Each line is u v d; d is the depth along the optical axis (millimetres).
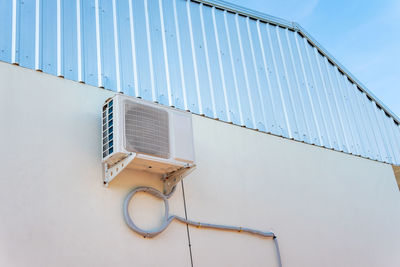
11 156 3443
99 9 4551
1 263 3086
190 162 3891
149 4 5070
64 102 3904
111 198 3738
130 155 3574
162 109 3934
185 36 5262
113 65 4395
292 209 5039
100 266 3443
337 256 5145
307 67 6598
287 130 5688
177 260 3875
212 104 5074
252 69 5789
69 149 3727
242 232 4461
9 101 3633
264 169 5066
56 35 4133
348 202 5711
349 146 6371
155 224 3883
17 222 3254
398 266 5707
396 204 6328
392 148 7098
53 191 3500
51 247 3303
